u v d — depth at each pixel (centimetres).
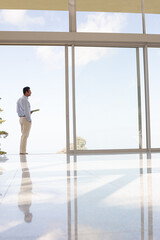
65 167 366
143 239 110
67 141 696
